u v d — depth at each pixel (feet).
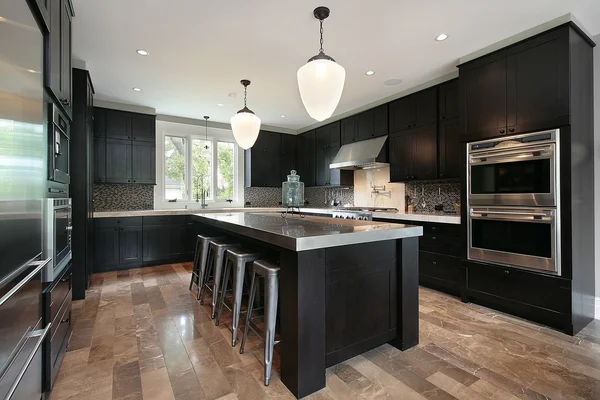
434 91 12.42
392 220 13.02
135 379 5.87
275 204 22.12
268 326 5.93
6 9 3.53
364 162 14.79
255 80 12.37
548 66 8.20
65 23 6.77
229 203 20.31
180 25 8.38
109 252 14.47
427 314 9.18
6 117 3.51
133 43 9.36
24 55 4.14
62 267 5.99
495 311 9.41
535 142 8.42
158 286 12.03
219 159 20.08
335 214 16.10
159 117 17.67
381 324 6.77
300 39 9.16
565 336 7.72
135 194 16.98
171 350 6.98
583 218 8.37
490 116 9.48
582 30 8.33
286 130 21.68
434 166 12.41
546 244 8.24
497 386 5.65
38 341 4.33
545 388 5.59
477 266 9.82
